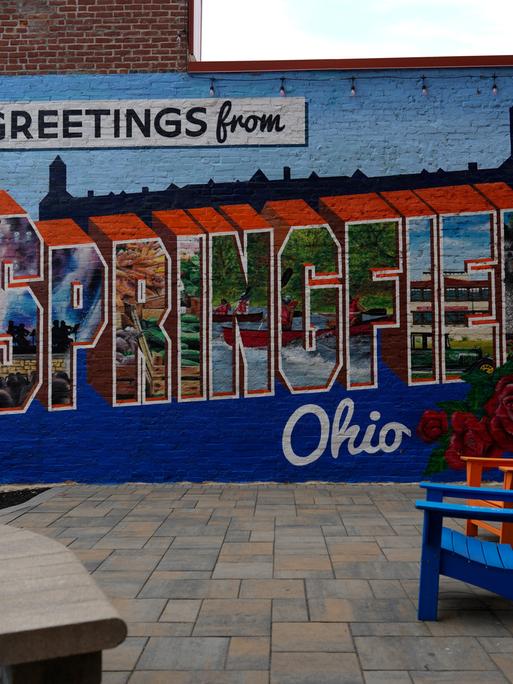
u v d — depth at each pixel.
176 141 8.98
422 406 8.75
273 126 8.97
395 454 8.73
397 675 3.38
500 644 3.77
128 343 8.88
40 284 8.93
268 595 4.55
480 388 8.75
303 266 8.86
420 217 8.86
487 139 8.87
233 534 6.20
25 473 8.81
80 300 8.92
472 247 8.84
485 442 8.71
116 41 9.08
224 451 8.77
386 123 8.92
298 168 8.92
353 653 3.64
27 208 8.98
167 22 9.08
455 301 8.81
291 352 8.82
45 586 2.88
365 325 8.81
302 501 7.69
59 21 9.11
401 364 8.78
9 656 2.36
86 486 8.68
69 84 9.05
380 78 8.95
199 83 9.02
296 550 5.64
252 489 8.41
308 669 3.45
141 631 3.95
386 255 8.85
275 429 8.77
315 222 8.89
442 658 3.58
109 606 2.60
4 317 8.91
